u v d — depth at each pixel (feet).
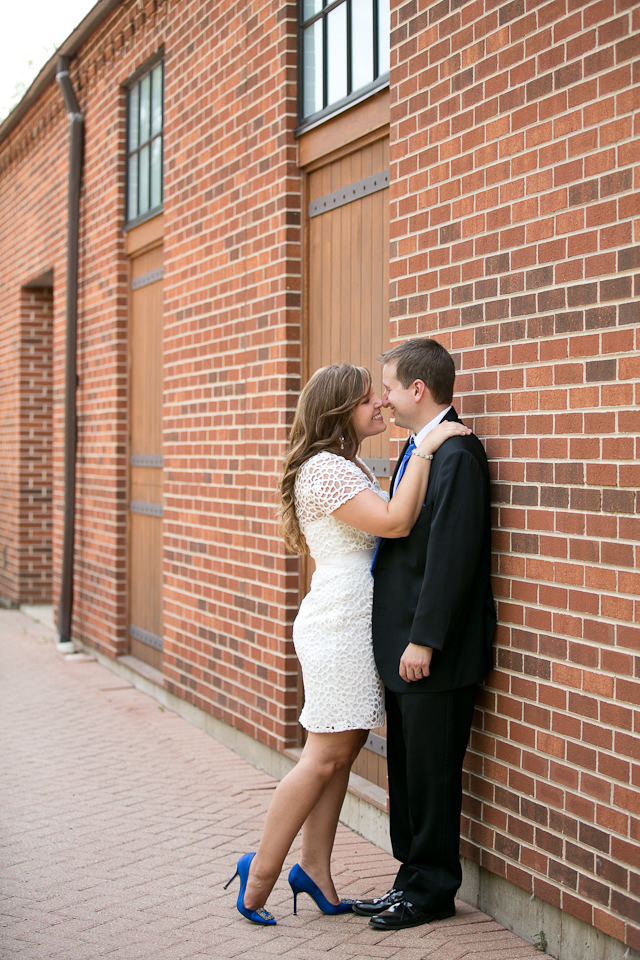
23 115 35.60
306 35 16.26
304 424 11.00
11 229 38.93
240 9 18.17
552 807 9.96
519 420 10.47
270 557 16.96
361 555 10.92
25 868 12.84
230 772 17.13
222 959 10.10
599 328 9.34
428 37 12.10
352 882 12.23
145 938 10.69
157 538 24.32
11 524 39.09
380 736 14.28
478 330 11.16
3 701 22.86
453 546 9.89
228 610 18.83
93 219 28.27
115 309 26.27
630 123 8.96
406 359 10.68
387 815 13.41
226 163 18.90
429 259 12.12
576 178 9.63
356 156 14.90
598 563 9.36
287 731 16.46
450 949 10.21
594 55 9.39
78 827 14.42
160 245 23.94
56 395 32.63
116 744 19.11
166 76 22.08
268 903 11.73
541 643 10.14
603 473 9.29
